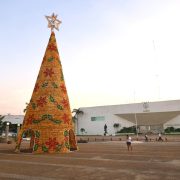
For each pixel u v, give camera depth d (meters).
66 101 26.64
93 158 19.69
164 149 27.62
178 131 86.38
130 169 14.20
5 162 17.80
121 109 95.69
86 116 100.88
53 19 29.11
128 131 92.50
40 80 26.39
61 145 24.52
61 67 27.86
